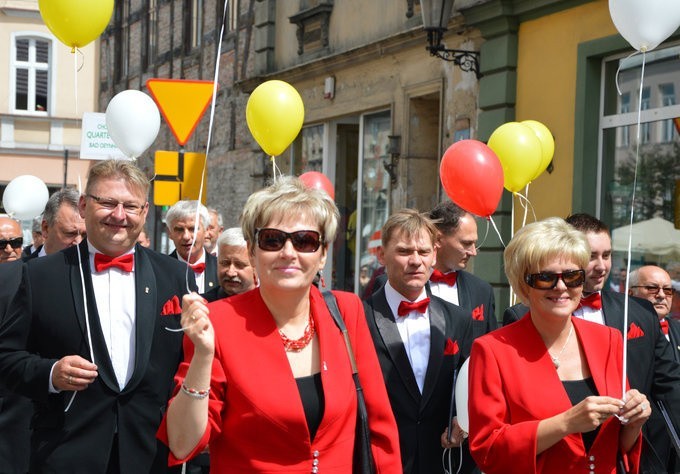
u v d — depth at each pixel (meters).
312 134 14.89
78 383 4.14
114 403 4.39
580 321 3.92
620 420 3.56
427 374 5.01
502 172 6.08
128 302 4.56
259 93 7.18
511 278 3.87
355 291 13.52
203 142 19.39
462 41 11.02
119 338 4.51
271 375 3.35
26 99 26.67
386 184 12.80
